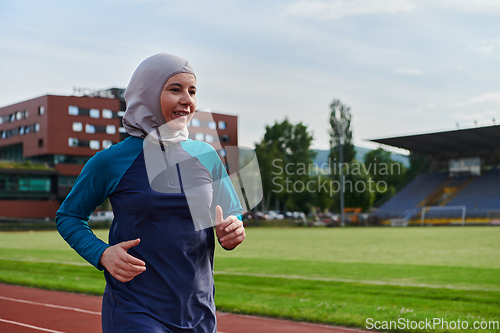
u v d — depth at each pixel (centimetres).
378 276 1188
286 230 4512
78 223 217
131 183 211
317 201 6969
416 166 8044
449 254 1847
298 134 7794
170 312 209
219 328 681
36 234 3969
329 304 807
